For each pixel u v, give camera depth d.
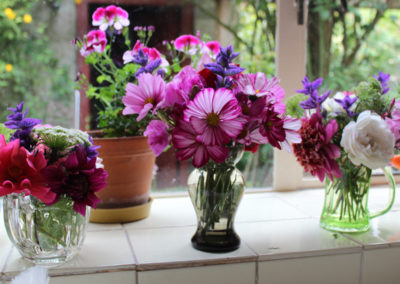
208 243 0.93
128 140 1.06
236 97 0.85
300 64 1.37
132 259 0.89
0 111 1.50
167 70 1.18
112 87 1.18
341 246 0.97
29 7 1.50
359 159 0.93
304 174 1.45
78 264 0.86
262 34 1.59
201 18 1.59
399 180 1.46
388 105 1.01
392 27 1.56
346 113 0.99
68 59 1.55
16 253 0.93
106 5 1.41
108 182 1.08
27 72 1.53
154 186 1.49
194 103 0.79
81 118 1.38
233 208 0.93
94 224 1.11
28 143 0.83
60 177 0.81
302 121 1.01
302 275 0.95
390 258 1.00
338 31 1.49
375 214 1.09
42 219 0.84
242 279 0.92
